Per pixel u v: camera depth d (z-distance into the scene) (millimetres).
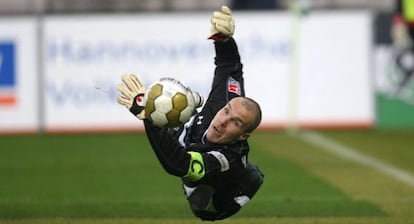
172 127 23062
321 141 61969
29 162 54312
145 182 47156
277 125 65312
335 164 52938
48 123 65500
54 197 42312
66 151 58594
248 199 25562
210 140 24328
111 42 64938
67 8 75000
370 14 65312
